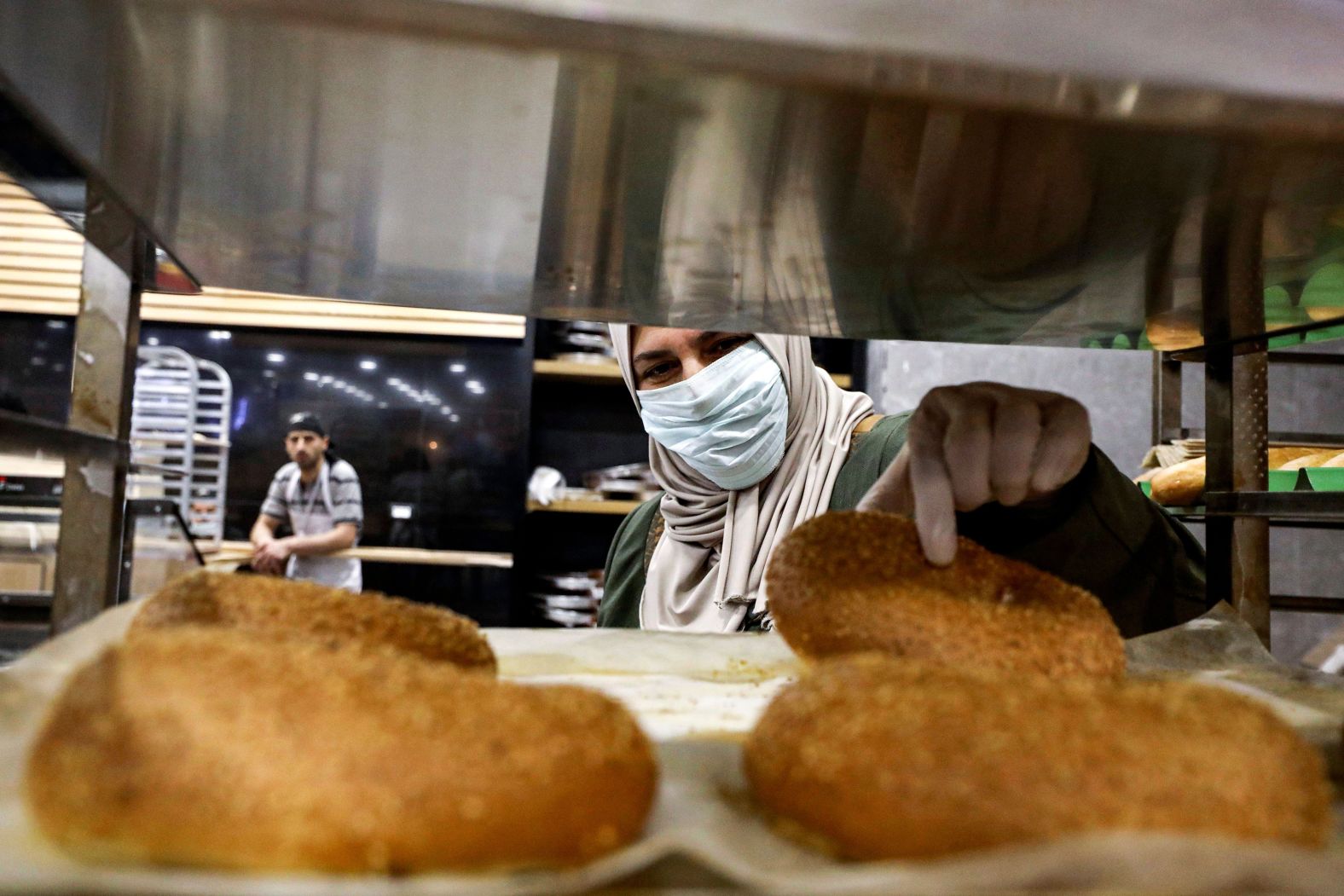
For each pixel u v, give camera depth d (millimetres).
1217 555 1090
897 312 1048
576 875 430
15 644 1003
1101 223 720
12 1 437
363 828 460
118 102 555
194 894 360
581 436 3910
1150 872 344
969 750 509
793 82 491
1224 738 525
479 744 503
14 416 683
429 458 3580
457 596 3561
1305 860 342
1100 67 486
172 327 3512
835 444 1729
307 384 3580
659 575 1805
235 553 3184
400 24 451
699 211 723
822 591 820
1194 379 3090
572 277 942
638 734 569
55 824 464
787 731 579
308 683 525
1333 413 3152
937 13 487
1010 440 870
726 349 1640
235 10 439
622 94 517
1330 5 537
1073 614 804
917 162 605
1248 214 688
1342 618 3010
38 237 3342
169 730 479
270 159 639
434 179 669
